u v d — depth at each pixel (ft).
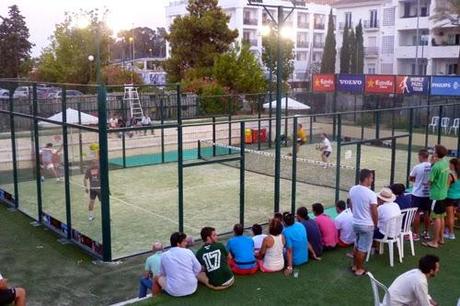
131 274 33.45
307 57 245.24
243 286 28.76
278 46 38.60
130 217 46.16
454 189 35.99
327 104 98.53
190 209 48.85
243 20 216.33
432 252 34.24
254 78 122.42
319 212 34.76
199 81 115.24
